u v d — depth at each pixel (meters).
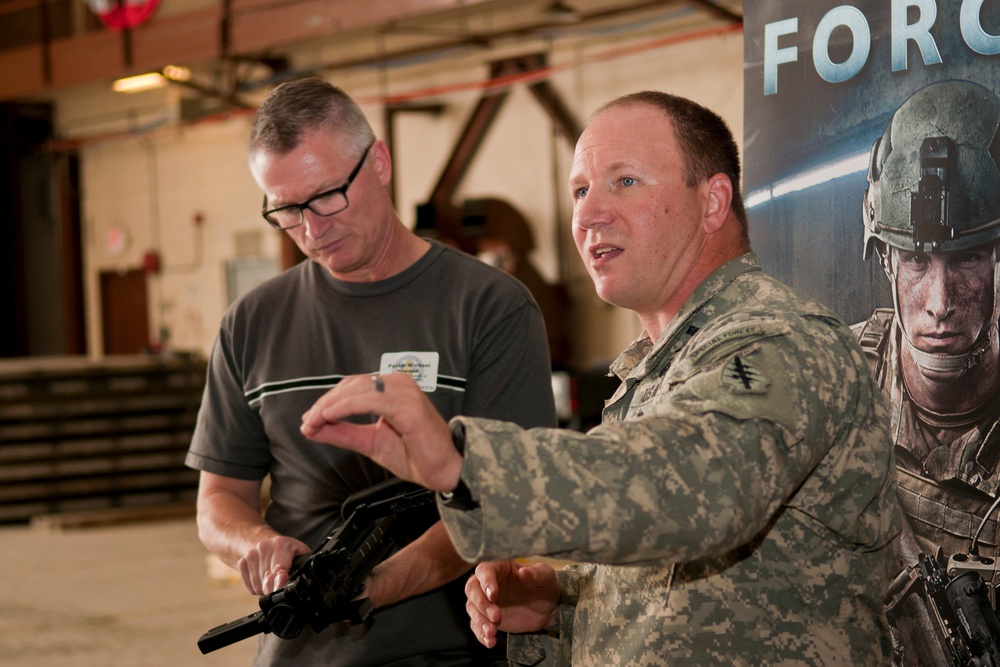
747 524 1.04
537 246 9.02
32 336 13.08
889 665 1.31
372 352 1.90
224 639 1.44
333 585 1.43
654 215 1.35
